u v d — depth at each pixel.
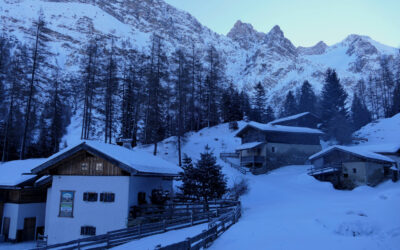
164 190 22.25
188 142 55.94
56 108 54.28
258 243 10.98
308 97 89.69
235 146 55.56
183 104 56.06
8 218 20.08
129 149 22.05
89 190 17.23
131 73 54.47
